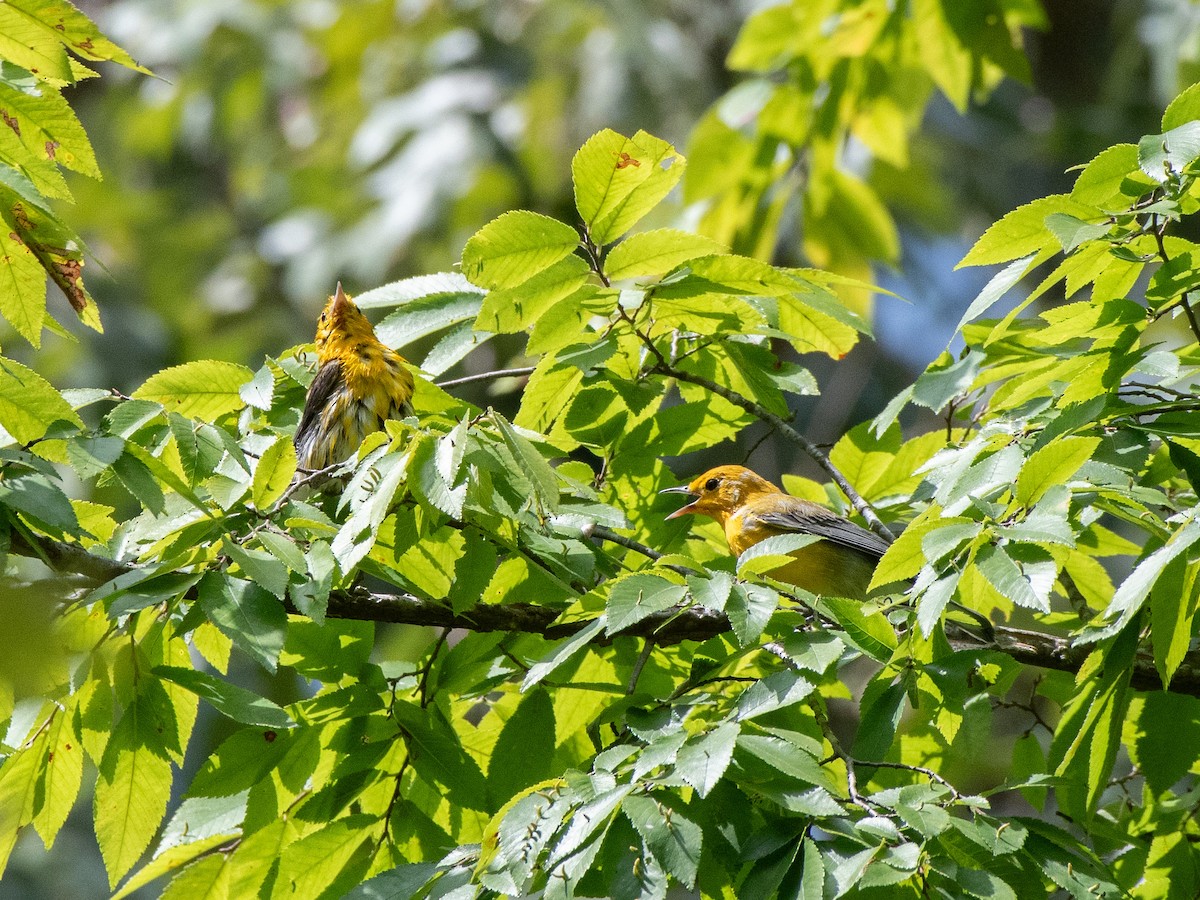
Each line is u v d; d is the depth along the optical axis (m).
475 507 7.73
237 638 7.15
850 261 16.70
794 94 16.08
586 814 6.70
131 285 27.86
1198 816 9.61
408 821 8.77
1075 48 28.64
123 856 7.84
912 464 11.66
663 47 25.67
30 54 7.49
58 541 7.99
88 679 7.80
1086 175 8.12
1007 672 9.36
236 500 7.97
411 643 19.05
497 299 8.87
